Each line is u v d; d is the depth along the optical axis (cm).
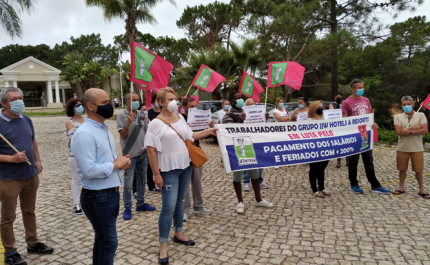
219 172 687
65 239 363
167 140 305
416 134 473
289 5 1278
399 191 502
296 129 454
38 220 420
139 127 428
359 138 502
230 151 404
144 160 445
